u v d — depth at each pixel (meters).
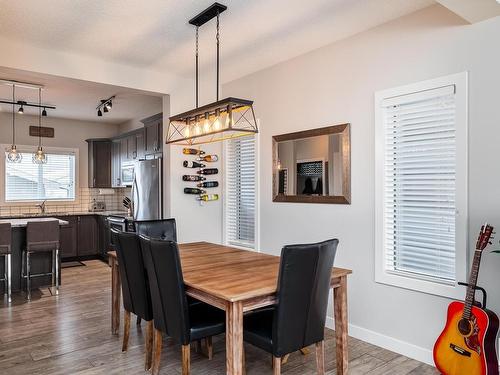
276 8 2.82
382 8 2.84
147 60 3.97
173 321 2.36
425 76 2.84
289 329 2.13
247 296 2.02
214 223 4.95
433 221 2.85
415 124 2.94
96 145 7.35
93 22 3.04
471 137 2.58
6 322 3.66
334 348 3.08
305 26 3.15
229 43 3.50
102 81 3.99
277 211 4.10
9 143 6.69
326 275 2.27
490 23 2.50
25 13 2.87
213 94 4.88
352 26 3.15
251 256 3.11
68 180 7.36
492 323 2.23
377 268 3.13
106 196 7.75
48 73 3.65
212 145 4.94
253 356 2.93
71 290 4.87
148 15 2.91
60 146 7.24
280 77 4.07
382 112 3.10
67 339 3.23
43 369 2.68
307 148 3.74
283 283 2.07
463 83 2.61
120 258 2.88
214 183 4.91
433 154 2.83
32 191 6.96
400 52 2.99
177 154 4.66
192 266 2.72
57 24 3.07
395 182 3.06
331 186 3.51
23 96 5.45
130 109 6.38
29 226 4.55
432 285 2.77
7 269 4.38
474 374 2.27
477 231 2.55
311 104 3.72
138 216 5.29
